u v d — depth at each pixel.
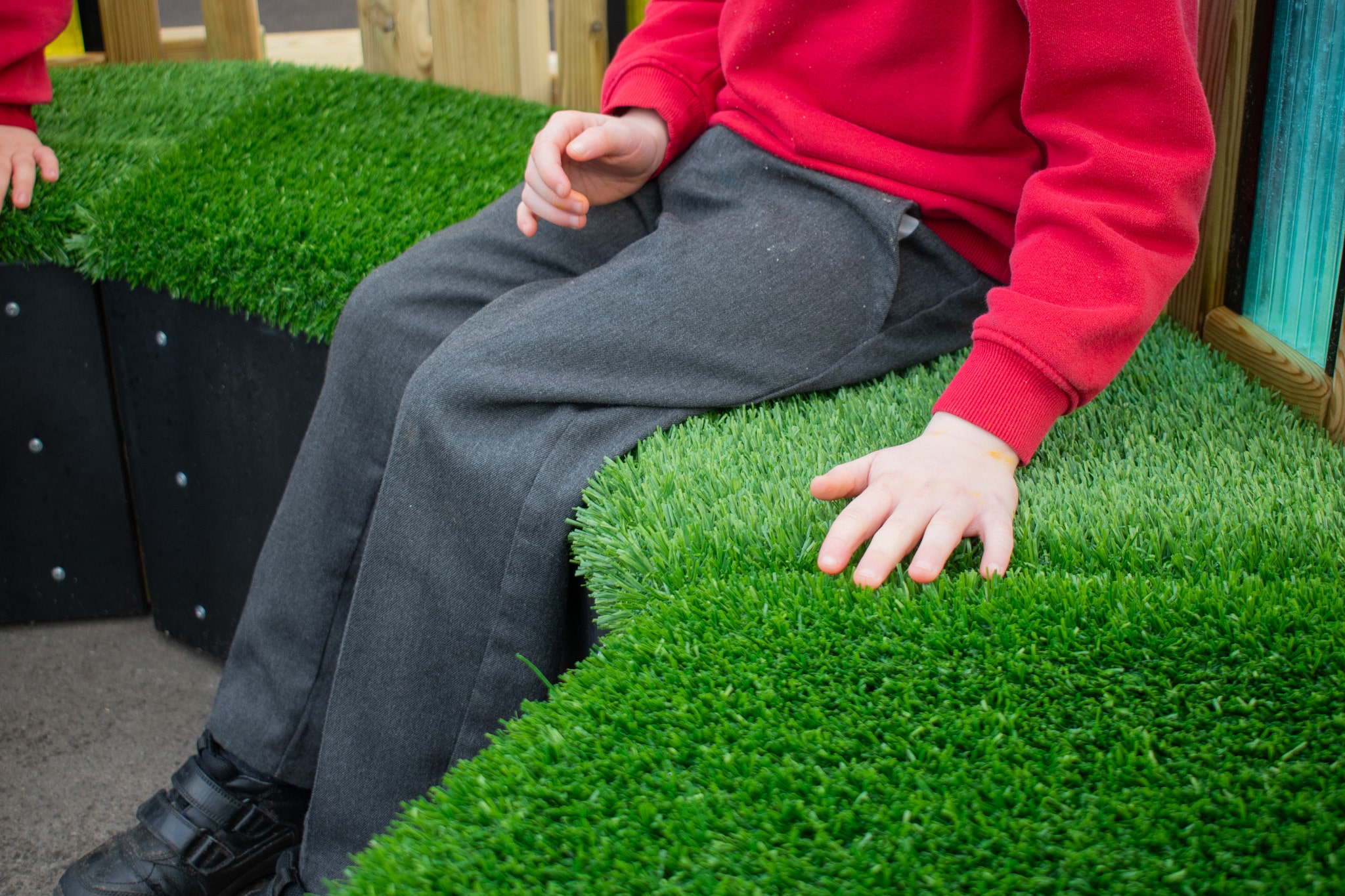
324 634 1.15
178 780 1.20
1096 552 0.81
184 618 1.71
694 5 1.30
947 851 0.58
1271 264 1.20
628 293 1.01
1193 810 0.59
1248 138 1.22
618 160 1.17
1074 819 0.59
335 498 1.15
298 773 1.17
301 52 2.77
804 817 0.61
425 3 2.07
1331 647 0.69
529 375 0.97
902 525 0.79
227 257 1.42
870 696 0.69
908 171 1.08
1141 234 0.89
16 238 1.52
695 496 0.90
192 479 1.61
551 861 0.60
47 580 1.74
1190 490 0.89
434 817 0.65
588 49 2.03
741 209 1.10
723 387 1.03
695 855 0.59
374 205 1.54
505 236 1.18
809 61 1.13
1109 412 1.07
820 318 1.06
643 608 0.81
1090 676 0.69
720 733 0.67
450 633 0.97
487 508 0.95
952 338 1.16
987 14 1.01
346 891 0.62
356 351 1.14
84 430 1.65
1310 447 0.99
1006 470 0.85
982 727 0.66
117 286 1.55
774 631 0.75
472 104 1.96
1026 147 1.11
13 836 1.33
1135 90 0.90
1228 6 1.20
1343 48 1.04
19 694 1.60
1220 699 0.67
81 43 2.24
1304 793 0.59
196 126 1.81
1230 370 1.19
